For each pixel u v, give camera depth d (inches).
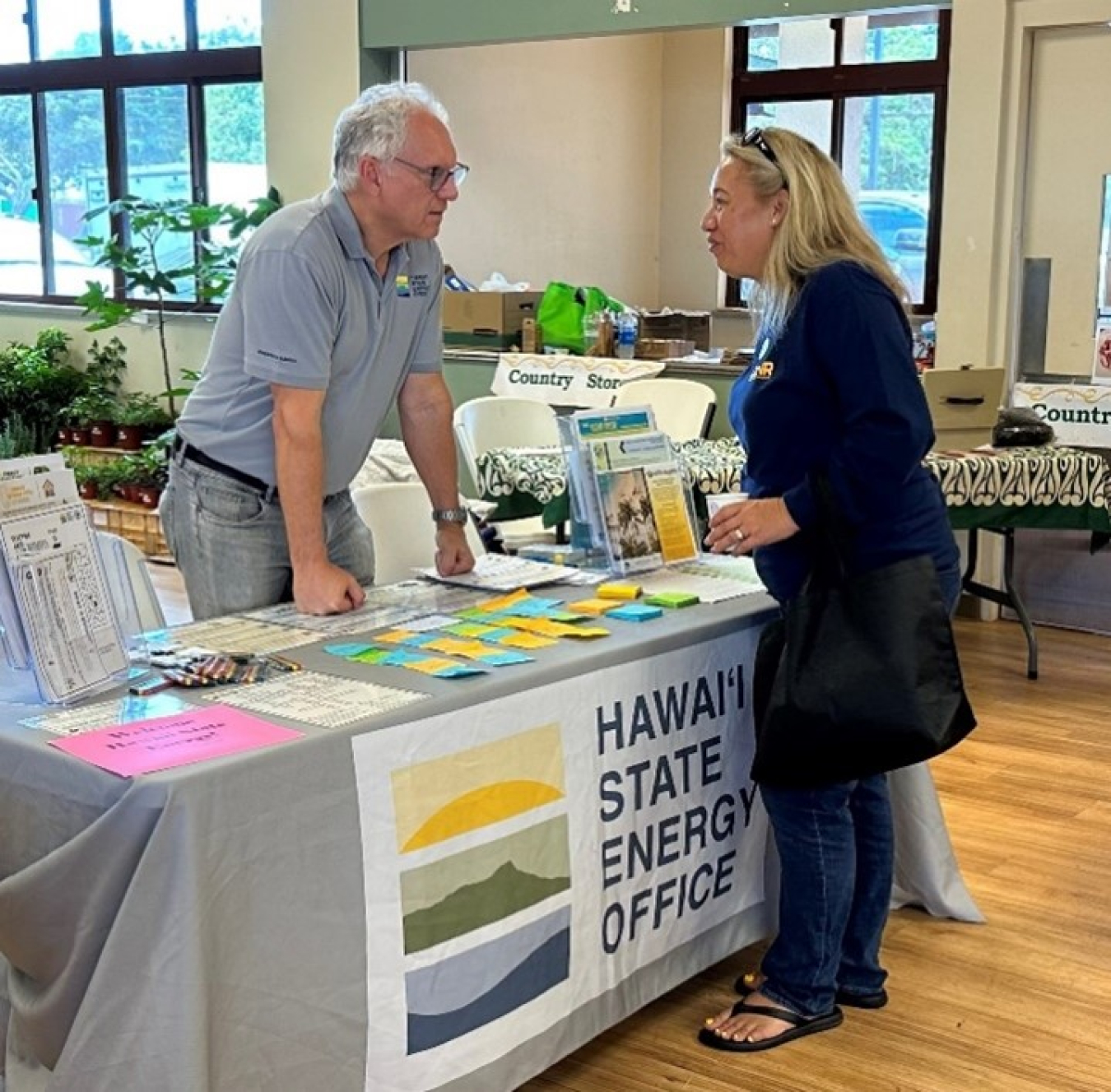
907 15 336.8
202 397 107.6
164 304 344.5
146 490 297.9
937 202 339.3
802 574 98.3
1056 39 221.0
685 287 378.0
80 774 72.1
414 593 110.0
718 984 113.6
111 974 70.1
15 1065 80.0
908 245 346.6
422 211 99.3
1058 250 226.7
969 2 222.1
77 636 83.2
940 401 197.0
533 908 91.4
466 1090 88.0
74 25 355.3
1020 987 113.9
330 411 106.2
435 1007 85.0
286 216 100.1
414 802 82.0
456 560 114.9
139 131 349.7
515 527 195.9
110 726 77.7
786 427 94.8
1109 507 194.1
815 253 93.1
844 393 91.1
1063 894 132.1
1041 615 233.6
